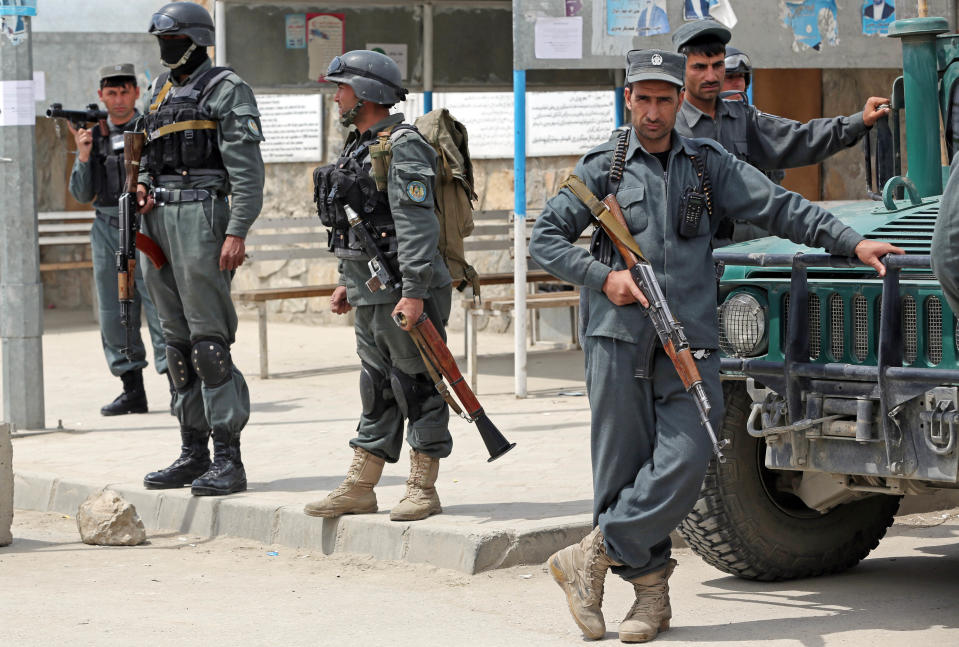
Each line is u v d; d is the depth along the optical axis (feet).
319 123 65.87
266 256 52.44
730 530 23.22
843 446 20.93
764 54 42.96
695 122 26.02
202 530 28.99
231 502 28.66
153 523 29.86
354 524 26.53
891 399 20.11
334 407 42.65
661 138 20.11
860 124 25.85
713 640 20.36
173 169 29.22
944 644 20.01
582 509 27.07
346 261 26.27
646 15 41.63
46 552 27.40
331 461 33.73
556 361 52.31
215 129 29.19
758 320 21.58
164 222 29.25
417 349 25.96
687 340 19.69
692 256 19.98
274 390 46.62
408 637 20.83
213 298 29.32
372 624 21.59
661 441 19.77
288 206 67.05
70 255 76.84
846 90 54.95
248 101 29.22
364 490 26.91
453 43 52.60
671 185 19.94
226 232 29.19
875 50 43.86
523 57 41.55
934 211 22.56
